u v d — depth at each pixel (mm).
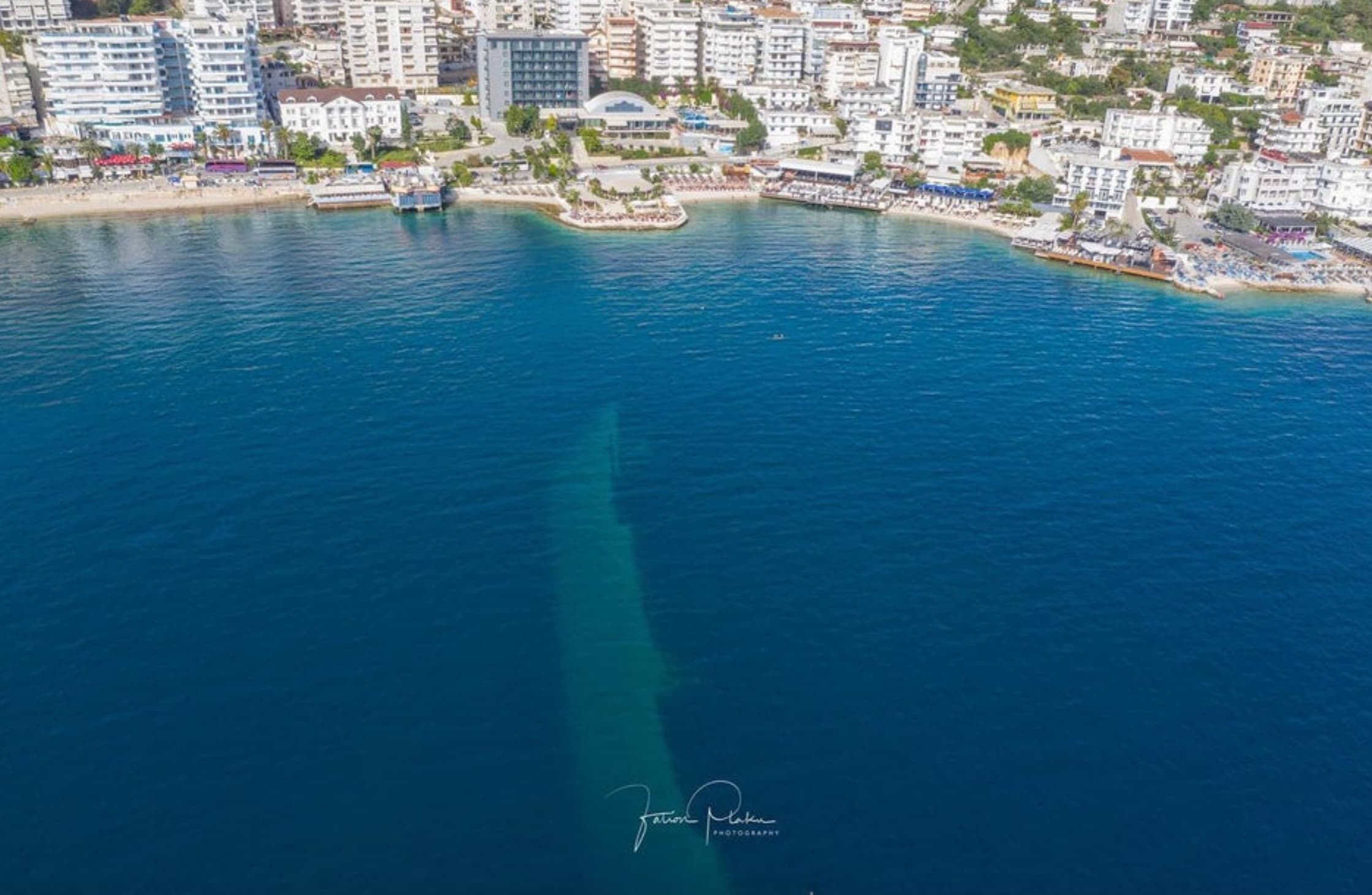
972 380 162875
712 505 124250
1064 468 135500
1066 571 113562
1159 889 77750
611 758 87562
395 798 83500
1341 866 80000
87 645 98688
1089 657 100562
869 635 102500
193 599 105188
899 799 84500
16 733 88625
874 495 127375
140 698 92625
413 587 107750
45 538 114438
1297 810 84625
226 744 88062
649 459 134500
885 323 187750
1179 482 133250
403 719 90938
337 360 162875
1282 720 93688
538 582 109125
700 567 112312
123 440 135875
